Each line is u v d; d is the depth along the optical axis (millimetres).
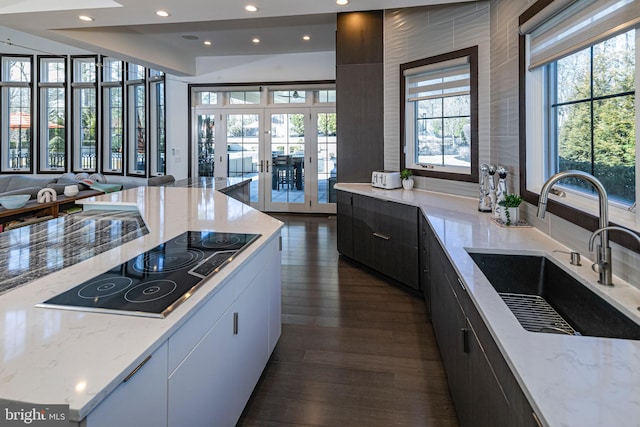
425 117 3979
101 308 1135
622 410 724
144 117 7836
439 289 2256
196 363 1244
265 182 7867
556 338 1029
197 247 1847
